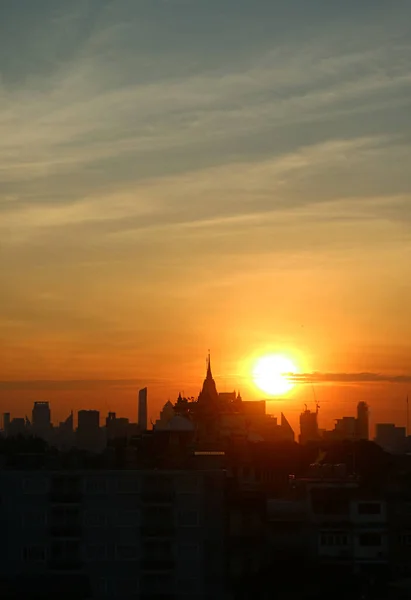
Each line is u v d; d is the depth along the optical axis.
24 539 152.12
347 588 158.62
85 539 152.75
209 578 153.88
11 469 177.62
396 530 165.25
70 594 147.38
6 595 145.50
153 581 152.38
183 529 154.25
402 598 155.38
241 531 157.38
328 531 163.38
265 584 156.00
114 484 154.25
